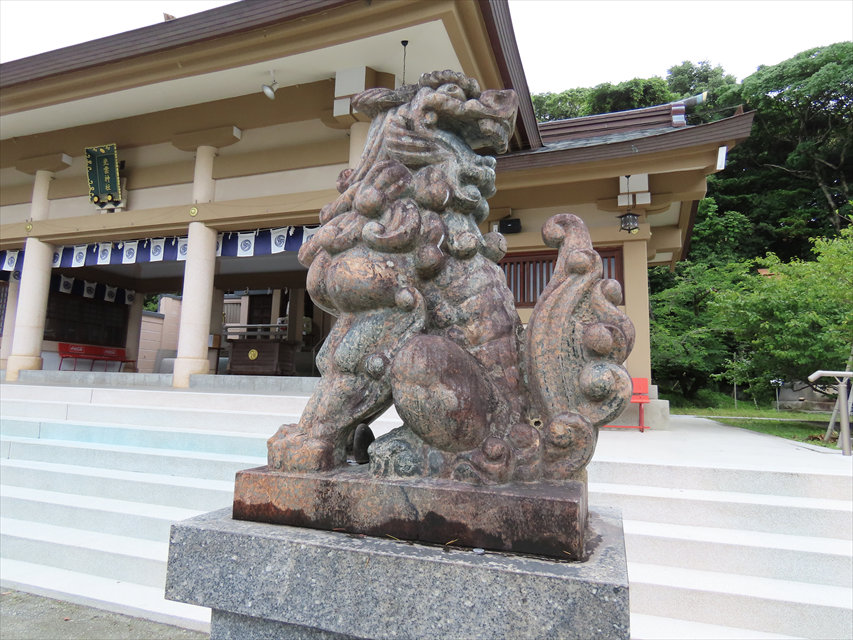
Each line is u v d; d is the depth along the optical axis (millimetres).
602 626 1125
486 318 1660
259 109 8445
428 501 1396
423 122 1794
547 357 1551
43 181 10258
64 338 13453
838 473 3213
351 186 1903
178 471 4207
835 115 20344
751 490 3346
